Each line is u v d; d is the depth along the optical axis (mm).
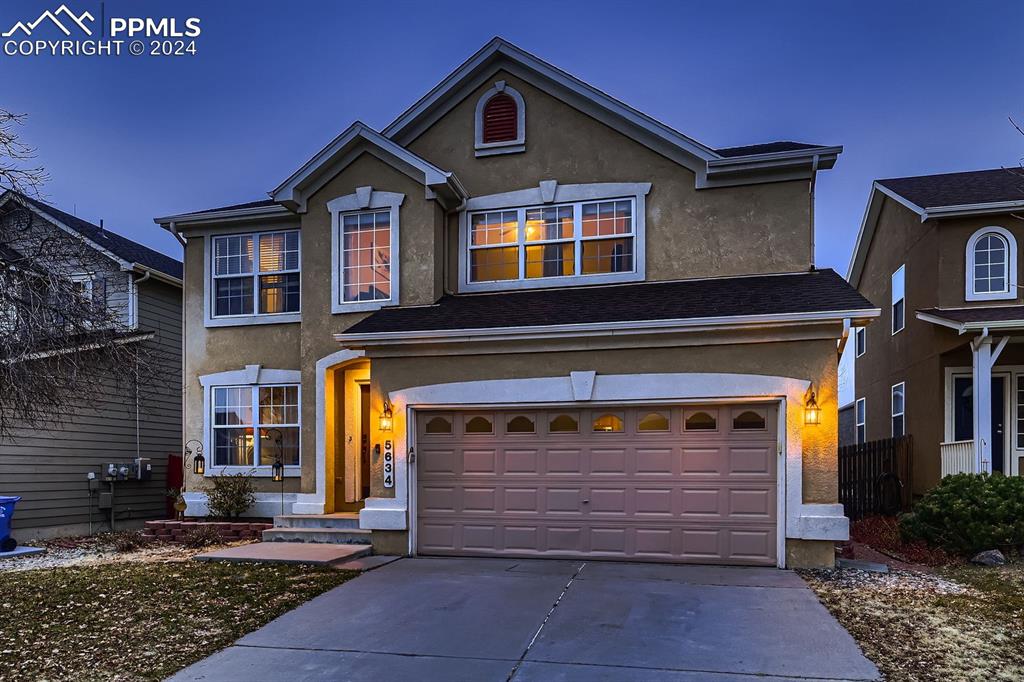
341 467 11828
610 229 11109
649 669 5016
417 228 11164
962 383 13211
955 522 9398
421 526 9836
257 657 5426
